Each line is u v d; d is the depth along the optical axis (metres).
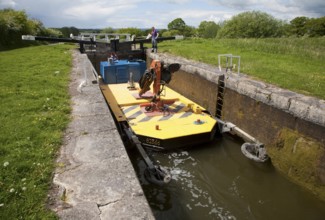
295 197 5.55
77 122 5.20
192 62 11.70
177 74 11.90
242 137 7.28
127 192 3.11
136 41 17.62
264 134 6.85
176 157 6.65
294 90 6.98
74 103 6.42
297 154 5.88
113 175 3.44
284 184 5.99
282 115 6.23
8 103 6.02
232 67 9.51
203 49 16.05
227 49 15.77
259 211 5.15
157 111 7.88
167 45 19.22
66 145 4.23
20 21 23.38
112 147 4.18
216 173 6.28
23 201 2.84
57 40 16.53
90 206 2.86
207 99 9.55
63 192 3.07
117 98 8.73
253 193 5.69
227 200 5.43
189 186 5.76
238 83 7.77
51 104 6.03
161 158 6.54
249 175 6.31
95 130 4.82
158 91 7.81
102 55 17.00
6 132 4.47
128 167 3.63
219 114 9.02
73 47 19.44
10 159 3.62
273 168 6.57
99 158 3.85
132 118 7.39
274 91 6.84
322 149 5.31
